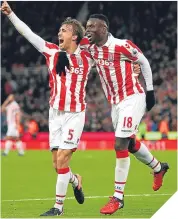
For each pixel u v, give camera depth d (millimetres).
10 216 11117
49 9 42688
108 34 11180
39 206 12758
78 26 11055
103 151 30812
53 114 11352
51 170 21141
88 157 26750
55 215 11016
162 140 31422
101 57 11188
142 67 11516
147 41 41938
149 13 42375
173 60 40625
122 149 11328
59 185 11062
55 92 11148
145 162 12438
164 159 25297
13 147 32906
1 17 42000
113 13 42438
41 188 16188
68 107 11070
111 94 11477
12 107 27562
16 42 41906
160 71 39594
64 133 11102
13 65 41250
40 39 11125
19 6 42719
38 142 32875
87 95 37188
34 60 41531
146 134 32906
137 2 42406
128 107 11305
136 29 42250
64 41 11016
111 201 11266
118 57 11180
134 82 11398
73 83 11062
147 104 11766
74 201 13430
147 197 14047
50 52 11125
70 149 11102
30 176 19250
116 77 11273
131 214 11328
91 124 35625
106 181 17875
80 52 11086
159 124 34438
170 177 18797
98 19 11070
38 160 25375
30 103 38500
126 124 11266
